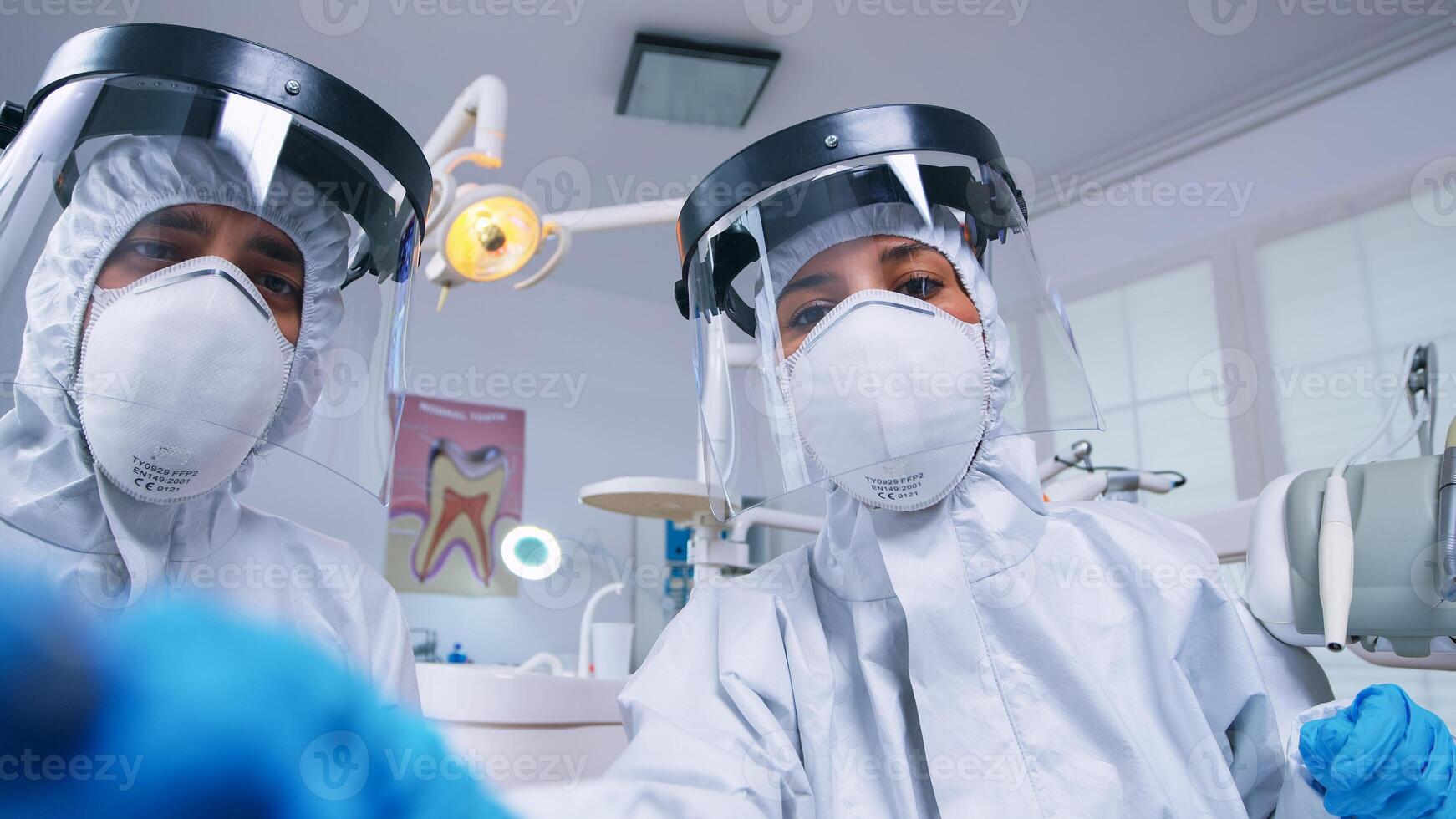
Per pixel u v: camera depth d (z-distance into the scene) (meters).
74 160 0.72
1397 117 2.42
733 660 0.87
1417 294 2.31
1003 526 0.88
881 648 0.87
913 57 2.43
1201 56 2.47
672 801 0.69
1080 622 0.87
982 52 2.42
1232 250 2.64
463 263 1.52
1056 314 0.89
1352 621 0.84
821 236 0.85
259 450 0.81
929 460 0.84
